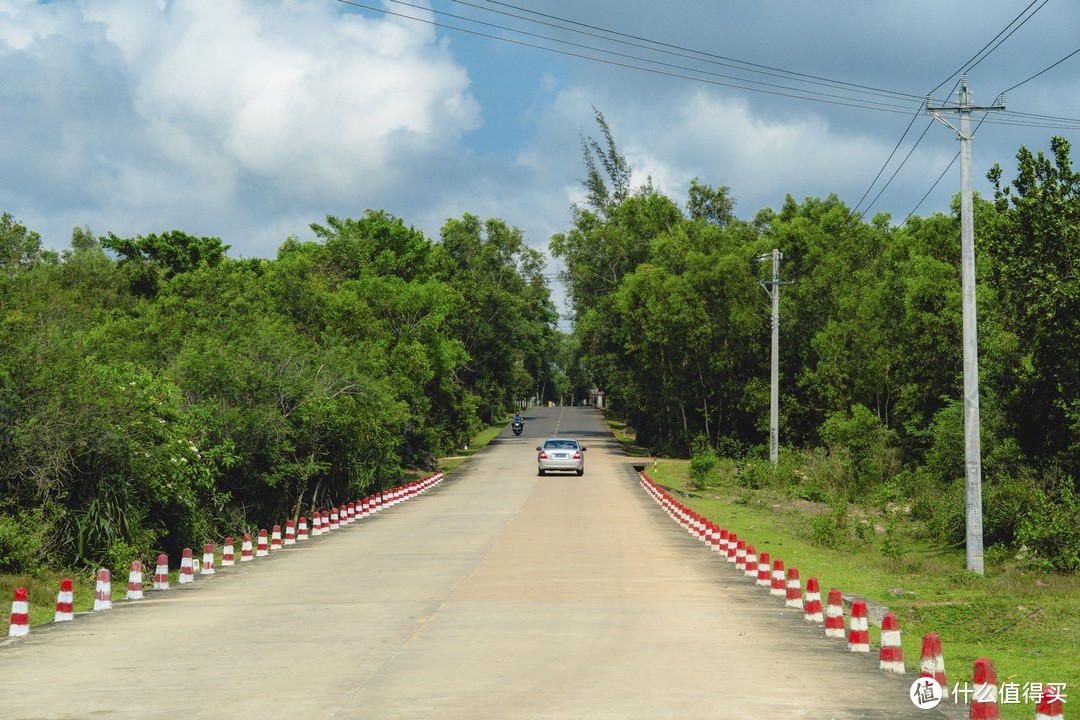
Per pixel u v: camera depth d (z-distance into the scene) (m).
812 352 61.34
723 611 14.76
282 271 46.34
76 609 17.06
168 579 20.41
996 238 25.70
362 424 36.12
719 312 64.56
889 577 22.58
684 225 74.06
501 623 13.52
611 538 25.91
